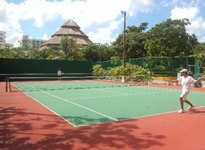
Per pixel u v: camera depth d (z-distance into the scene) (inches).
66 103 432.1
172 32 1391.5
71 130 255.4
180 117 314.7
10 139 227.3
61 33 2755.9
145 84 852.6
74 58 1608.0
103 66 1251.8
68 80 1162.0
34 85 849.5
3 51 1610.5
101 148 203.0
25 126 272.8
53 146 208.1
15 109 376.2
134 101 450.9
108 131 251.3
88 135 237.9
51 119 306.2
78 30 2930.6
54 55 1648.6
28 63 1152.8
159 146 207.2
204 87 740.7
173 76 892.6
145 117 315.0
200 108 379.2
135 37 1664.6
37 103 434.6
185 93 339.6
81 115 328.2
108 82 975.0
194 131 250.1
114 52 1786.4
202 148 202.2
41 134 242.2
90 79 1222.3
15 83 957.2
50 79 1192.2
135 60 1054.4
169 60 911.7
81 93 583.2
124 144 212.4
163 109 370.3
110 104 418.0
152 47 1448.1
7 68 1109.1
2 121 296.7
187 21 1429.6
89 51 1812.3
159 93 581.0
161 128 261.7
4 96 534.9
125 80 965.8
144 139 225.3
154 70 960.3
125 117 315.6
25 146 208.4
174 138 227.8
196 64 818.2
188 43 1466.5
